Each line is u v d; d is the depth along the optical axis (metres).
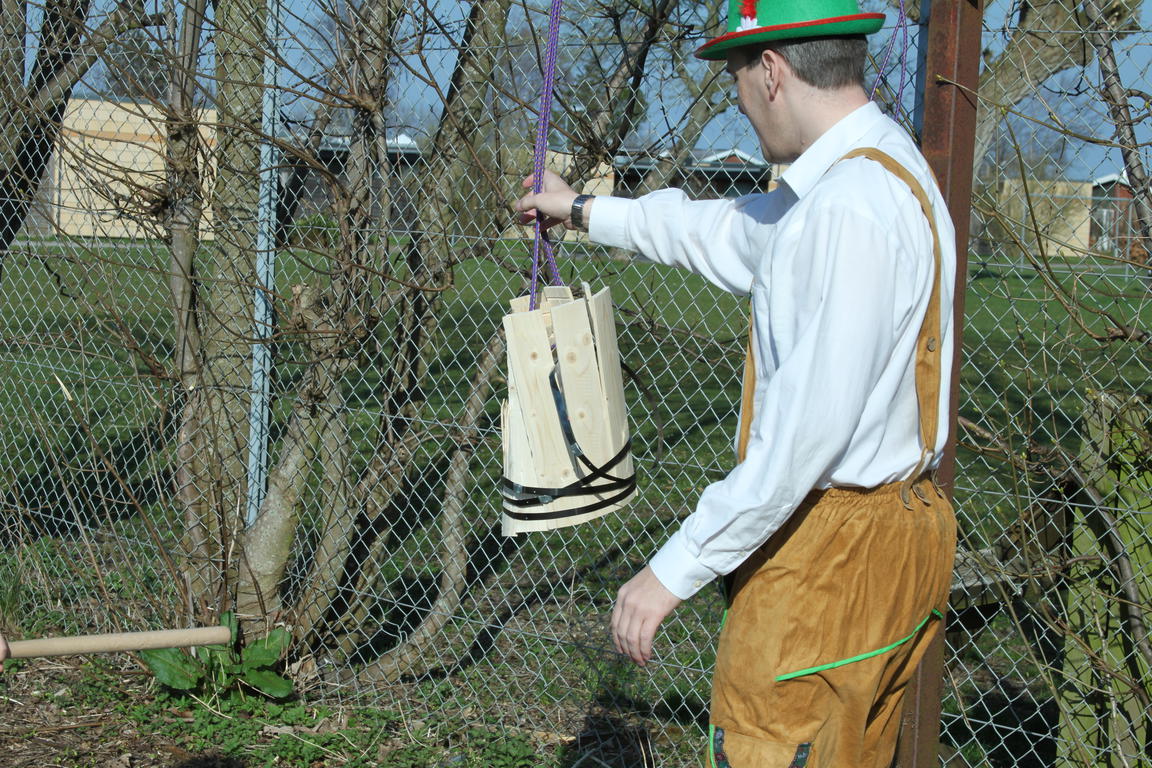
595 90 3.58
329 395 4.01
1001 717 3.93
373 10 3.69
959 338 2.66
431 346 4.10
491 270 4.04
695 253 2.57
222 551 4.03
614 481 2.35
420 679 4.23
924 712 2.78
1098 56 2.71
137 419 4.67
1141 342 2.78
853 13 2.02
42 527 5.36
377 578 4.72
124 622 4.35
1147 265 2.64
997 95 2.87
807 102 2.06
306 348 4.07
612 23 3.55
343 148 3.98
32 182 4.80
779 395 1.86
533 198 2.70
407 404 4.14
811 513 1.97
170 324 4.62
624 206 2.65
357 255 3.91
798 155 2.14
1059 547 3.13
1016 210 2.97
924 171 2.05
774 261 1.97
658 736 3.75
